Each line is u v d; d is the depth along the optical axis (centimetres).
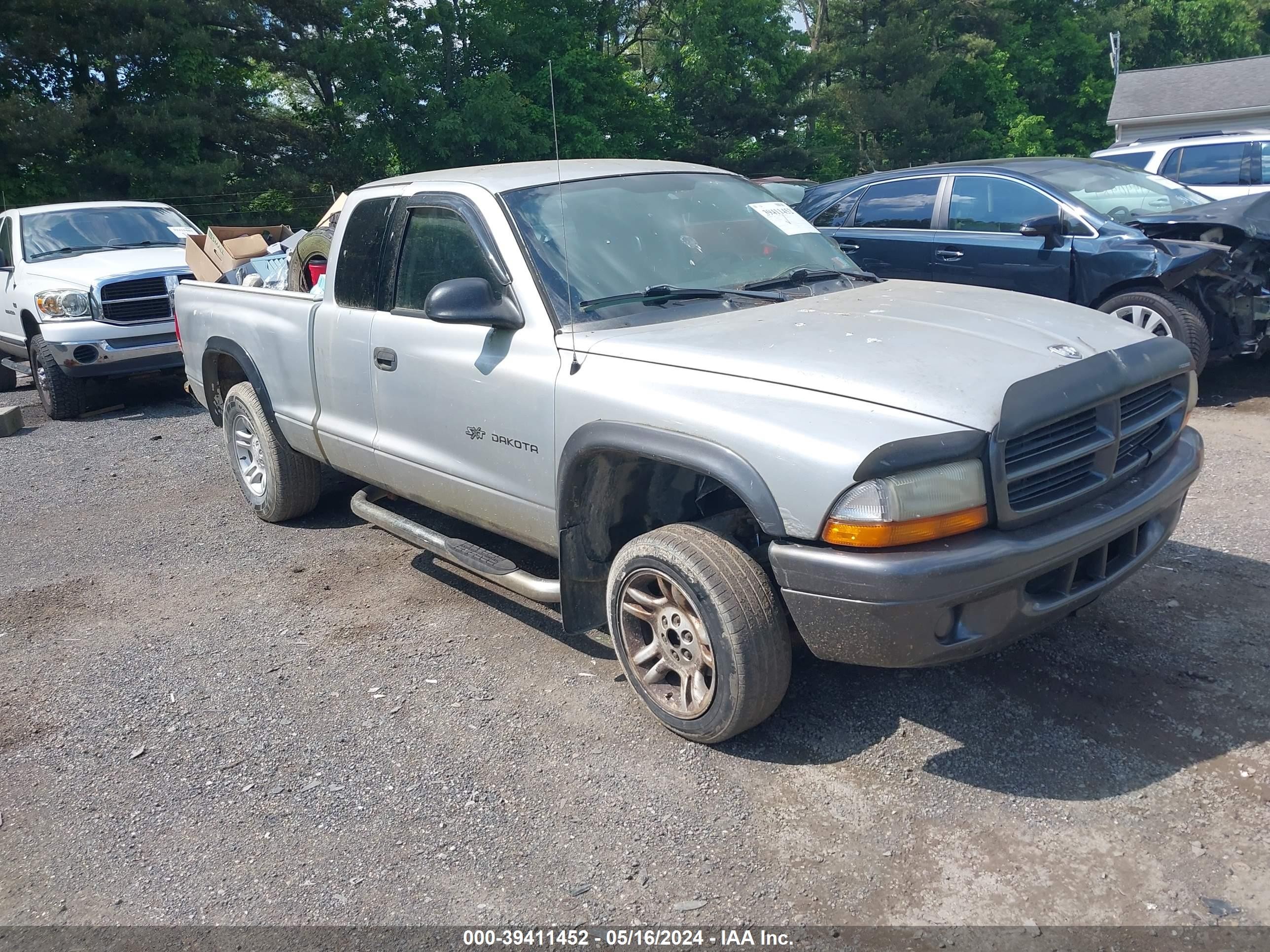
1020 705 357
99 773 357
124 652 451
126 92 2366
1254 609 412
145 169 2227
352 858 303
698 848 297
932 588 280
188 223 1130
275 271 657
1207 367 854
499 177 425
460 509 435
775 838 299
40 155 2184
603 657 419
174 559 562
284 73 2700
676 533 336
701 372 328
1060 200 749
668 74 3216
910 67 3672
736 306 387
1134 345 342
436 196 432
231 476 721
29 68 2258
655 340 350
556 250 392
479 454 409
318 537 580
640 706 378
